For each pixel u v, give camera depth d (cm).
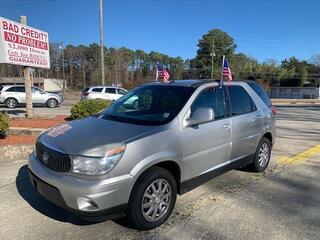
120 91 2606
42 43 1315
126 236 396
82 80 8881
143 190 395
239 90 597
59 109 2334
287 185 587
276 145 945
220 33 9169
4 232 400
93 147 377
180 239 391
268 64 10050
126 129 423
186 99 480
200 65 9281
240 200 510
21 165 662
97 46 9381
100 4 2839
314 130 1284
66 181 368
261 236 401
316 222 441
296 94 8738
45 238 388
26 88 1280
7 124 847
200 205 488
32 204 478
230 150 542
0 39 1095
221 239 393
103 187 363
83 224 422
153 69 9538
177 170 448
